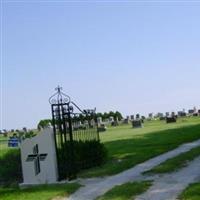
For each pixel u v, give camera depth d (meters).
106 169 19.62
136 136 41.12
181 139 31.83
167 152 24.77
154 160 21.77
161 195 13.30
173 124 62.59
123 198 13.15
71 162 18.19
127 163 20.94
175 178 15.98
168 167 18.17
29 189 16.03
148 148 27.56
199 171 17.09
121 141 35.75
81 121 22.05
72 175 18.09
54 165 18.50
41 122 62.00
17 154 21.61
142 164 20.67
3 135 94.19
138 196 13.36
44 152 18.70
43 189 15.62
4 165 21.22
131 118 109.38
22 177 20.33
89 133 22.80
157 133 42.50
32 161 18.92
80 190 15.42
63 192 14.82
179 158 20.58
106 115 105.38
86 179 17.81
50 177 18.55
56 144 18.70
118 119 107.50
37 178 18.81
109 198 13.33
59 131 19.47
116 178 17.34
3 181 20.58
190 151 23.36
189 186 13.97
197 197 12.32
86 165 20.86
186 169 17.84
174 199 12.63
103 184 16.23
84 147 20.94
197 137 32.66
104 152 22.31
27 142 19.02
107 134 50.72
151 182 15.35
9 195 15.12
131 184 15.05
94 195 14.33
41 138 18.75
